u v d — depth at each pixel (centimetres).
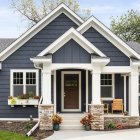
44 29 2514
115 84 2584
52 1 4825
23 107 2500
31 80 2508
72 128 2216
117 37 2333
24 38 2492
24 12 4766
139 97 2602
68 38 2197
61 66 2197
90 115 2184
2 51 2470
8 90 2495
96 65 2206
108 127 2245
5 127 2236
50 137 1898
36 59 2156
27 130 2123
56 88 2548
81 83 2555
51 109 2173
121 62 2341
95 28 2383
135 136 1902
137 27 5347
